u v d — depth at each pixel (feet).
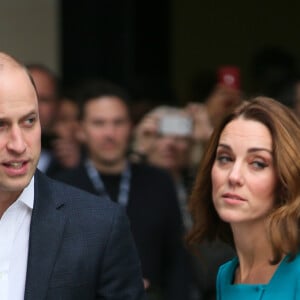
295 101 58.54
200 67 89.30
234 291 31.96
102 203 32.81
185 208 55.06
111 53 76.84
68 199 32.48
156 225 49.85
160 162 56.44
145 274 49.44
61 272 31.22
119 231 32.48
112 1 76.48
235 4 90.43
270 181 31.09
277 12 91.25
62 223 31.81
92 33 76.07
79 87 61.41
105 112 50.19
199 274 49.24
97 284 32.12
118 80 76.64
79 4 75.82
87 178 50.06
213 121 61.26
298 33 91.25
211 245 38.32
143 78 77.92
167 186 50.67
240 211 31.14
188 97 72.54
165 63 83.56
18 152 29.30
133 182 50.26
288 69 72.84
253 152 31.09
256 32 90.99
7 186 29.68
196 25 89.15
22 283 31.22
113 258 32.19
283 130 30.99
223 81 62.85
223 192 31.48
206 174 33.17
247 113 31.58
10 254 31.32
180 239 50.62
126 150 51.49
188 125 57.16
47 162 57.62
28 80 29.96
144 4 81.51
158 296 49.73
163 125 56.59
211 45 89.76
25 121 29.68
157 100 69.72
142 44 81.66
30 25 76.13
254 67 76.18
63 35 76.02
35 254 31.17
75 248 31.63
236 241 32.35
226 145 31.53
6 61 30.07
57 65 76.02
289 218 30.53
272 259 31.01
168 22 84.58
